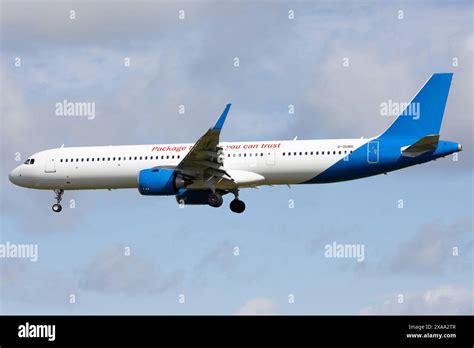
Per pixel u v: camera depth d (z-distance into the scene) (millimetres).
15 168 94250
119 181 90812
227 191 90875
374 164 83312
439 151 81625
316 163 84375
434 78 84312
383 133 84812
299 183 86188
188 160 83938
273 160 85312
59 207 94625
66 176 91750
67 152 92312
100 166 90625
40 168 92312
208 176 86375
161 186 85250
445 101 83938
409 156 82375
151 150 90062
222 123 79875
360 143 84125
